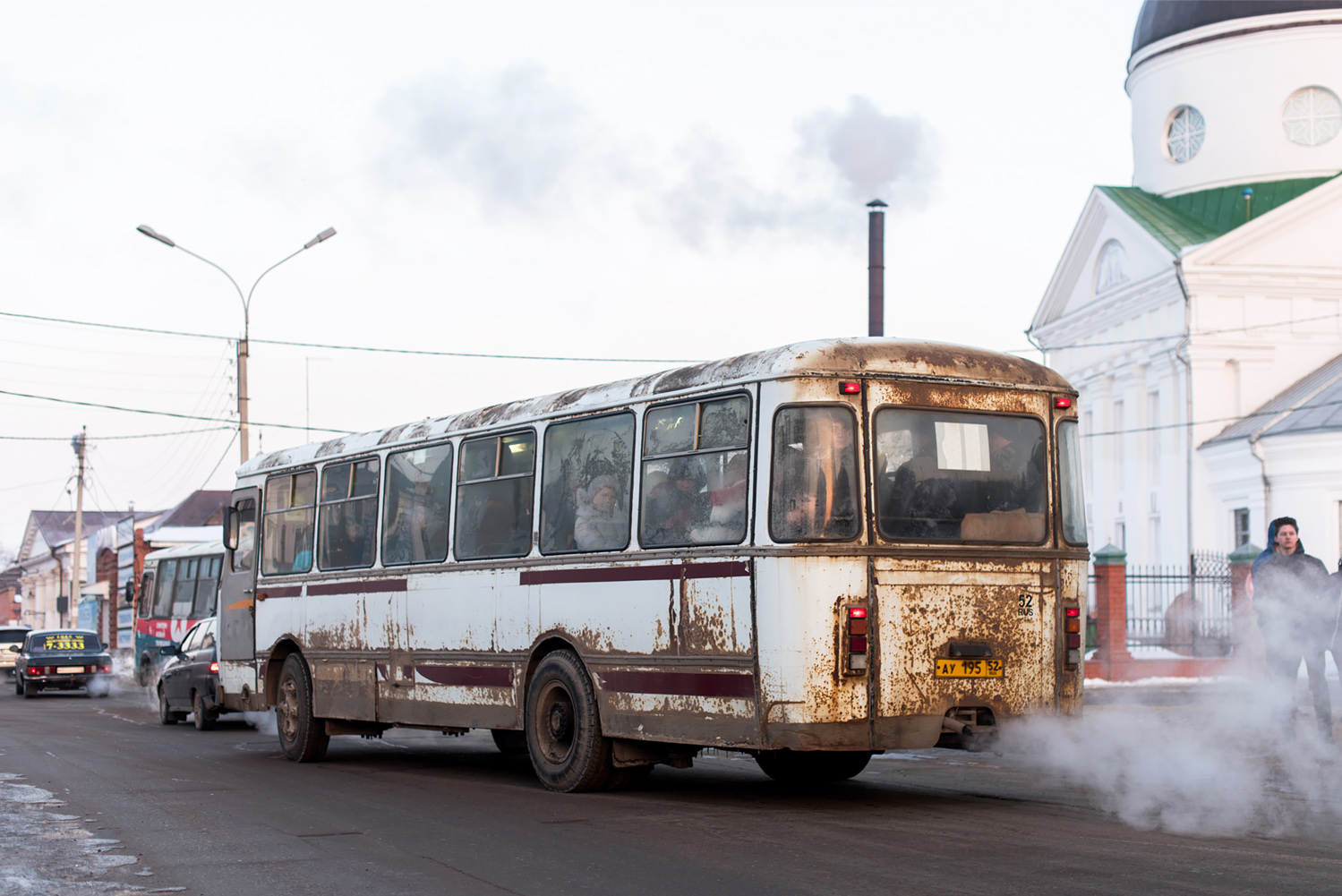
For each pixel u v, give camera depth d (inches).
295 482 622.5
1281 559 519.5
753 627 374.9
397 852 337.7
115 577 2434.8
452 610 502.0
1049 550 399.5
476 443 499.2
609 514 432.5
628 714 418.9
